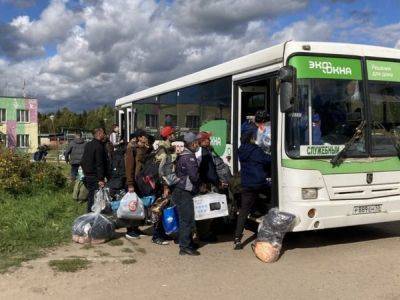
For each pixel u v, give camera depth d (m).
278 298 6.20
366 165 8.26
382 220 8.40
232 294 6.35
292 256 8.13
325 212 7.95
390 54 8.72
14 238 9.04
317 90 8.09
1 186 13.18
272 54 8.54
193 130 11.96
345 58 8.34
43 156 19.88
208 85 11.14
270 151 8.87
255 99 9.91
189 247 8.30
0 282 6.81
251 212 9.38
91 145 10.42
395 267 7.38
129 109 19.19
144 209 9.38
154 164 9.56
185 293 6.40
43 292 6.45
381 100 8.54
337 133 8.15
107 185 10.39
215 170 9.19
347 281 6.80
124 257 8.06
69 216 11.16
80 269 7.41
